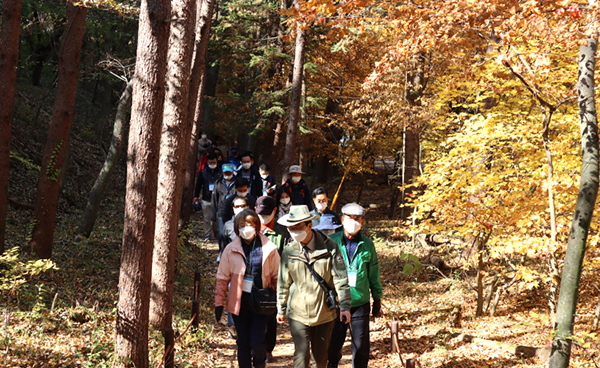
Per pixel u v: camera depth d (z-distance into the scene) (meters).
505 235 6.79
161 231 6.88
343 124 19.25
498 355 6.45
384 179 33.25
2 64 8.62
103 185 12.61
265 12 19.84
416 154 16.02
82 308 7.29
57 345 5.91
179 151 6.88
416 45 5.80
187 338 6.87
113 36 19.20
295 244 4.72
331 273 4.66
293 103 15.55
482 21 5.18
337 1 5.72
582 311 8.12
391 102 14.83
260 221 5.41
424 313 9.09
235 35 20.92
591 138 4.45
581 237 4.33
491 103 9.10
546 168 6.48
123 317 5.09
